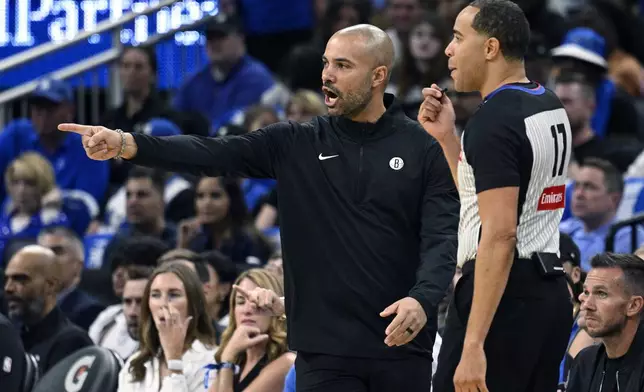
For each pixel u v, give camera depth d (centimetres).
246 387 2102
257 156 1641
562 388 1978
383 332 1611
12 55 4047
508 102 1443
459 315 1478
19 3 4050
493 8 1474
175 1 4081
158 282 2192
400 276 1623
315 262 1625
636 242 2508
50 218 3303
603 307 1819
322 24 3944
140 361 2209
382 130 1645
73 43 3884
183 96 3928
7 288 2500
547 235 1469
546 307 1456
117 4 4047
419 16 3703
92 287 2894
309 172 1636
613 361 1844
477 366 1400
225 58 3853
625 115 3494
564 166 1478
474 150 1434
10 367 2255
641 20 4206
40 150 3603
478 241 1459
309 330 1623
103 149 1548
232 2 4238
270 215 3219
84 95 3912
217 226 2975
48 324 2503
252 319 2098
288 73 4012
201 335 2214
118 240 3094
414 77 3550
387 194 1620
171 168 1593
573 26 3947
